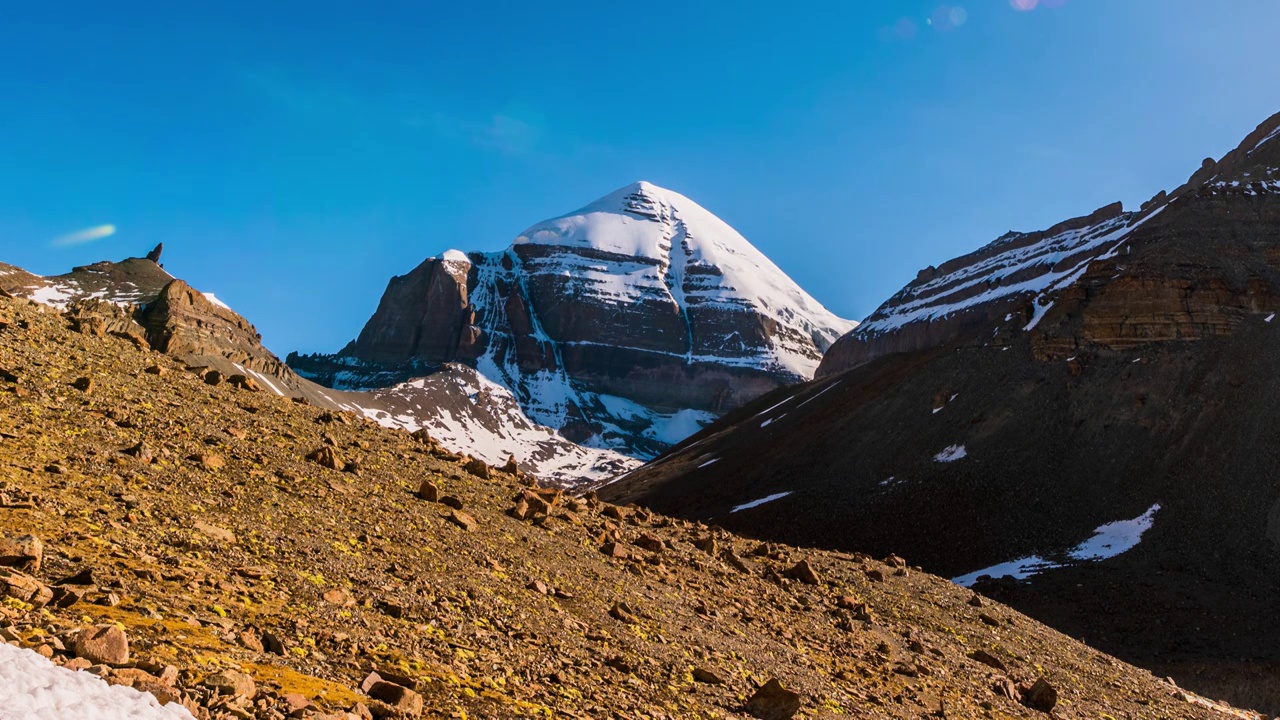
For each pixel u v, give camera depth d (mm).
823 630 27734
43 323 28984
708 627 23625
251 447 24562
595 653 18312
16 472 17062
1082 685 31797
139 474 19281
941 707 23172
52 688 8562
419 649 15008
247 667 11688
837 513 137000
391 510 23234
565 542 26969
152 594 13344
